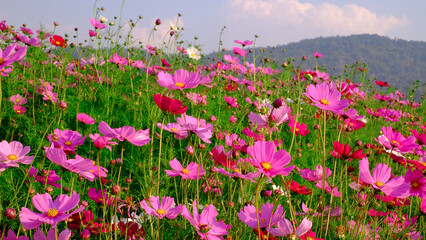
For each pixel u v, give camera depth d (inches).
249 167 69.6
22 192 71.0
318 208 75.3
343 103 58.7
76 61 176.4
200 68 208.8
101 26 169.6
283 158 47.6
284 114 70.4
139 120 126.5
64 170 53.6
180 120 80.5
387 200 78.6
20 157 54.3
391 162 113.4
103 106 140.9
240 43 197.8
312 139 146.4
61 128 106.3
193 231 65.2
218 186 82.7
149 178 81.2
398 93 284.8
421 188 68.8
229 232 67.5
